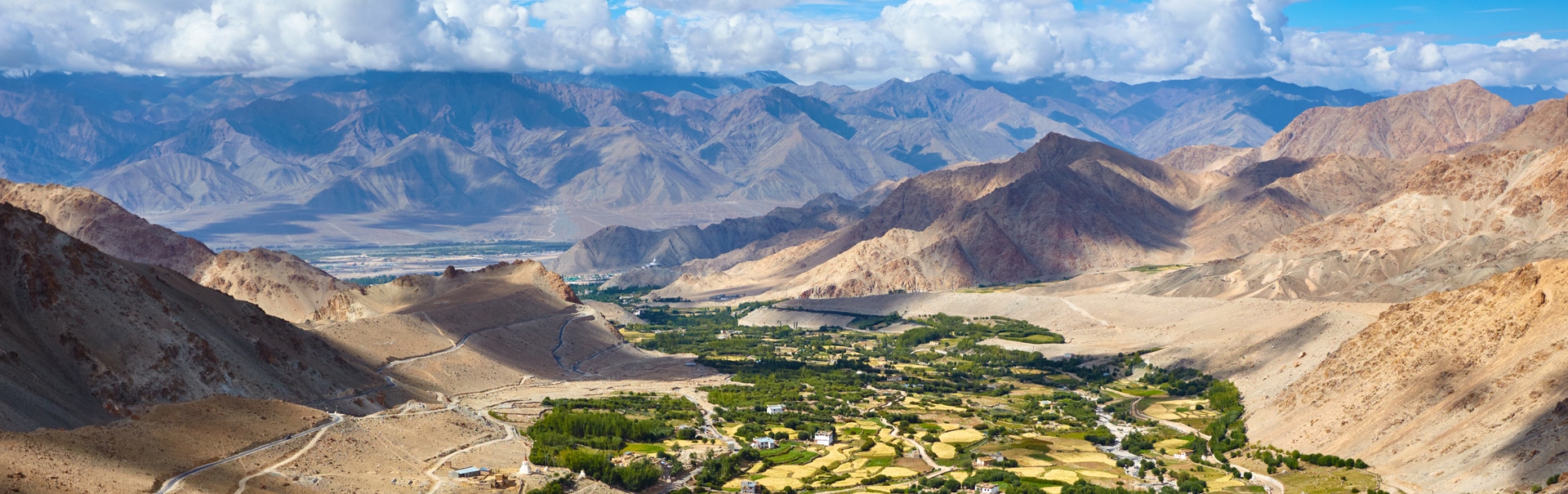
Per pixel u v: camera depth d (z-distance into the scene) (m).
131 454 184.62
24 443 172.75
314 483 193.88
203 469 187.62
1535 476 197.75
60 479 163.75
